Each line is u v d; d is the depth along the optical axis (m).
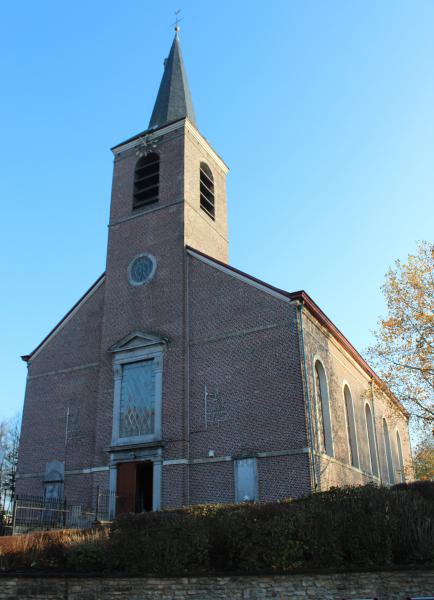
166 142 29.72
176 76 34.09
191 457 22.94
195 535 12.05
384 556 11.52
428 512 12.36
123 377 25.88
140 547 12.21
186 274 26.20
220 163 32.78
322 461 22.17
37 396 28.62
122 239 28.88
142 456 23.75
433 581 10.81
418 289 27.95
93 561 12.84
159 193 28.72
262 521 12.10
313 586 11.15
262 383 22.48
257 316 23.58
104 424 25.48
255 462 21.55
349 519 11.90
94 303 28.95
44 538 14.60
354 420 29.52
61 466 26.27
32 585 12.51
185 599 11.53
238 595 11.35
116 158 31.38
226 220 31.98
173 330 25.14
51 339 29.59
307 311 23.88
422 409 27.02
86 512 22.95
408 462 42.59
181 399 23.70
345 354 29.78
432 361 26.89
